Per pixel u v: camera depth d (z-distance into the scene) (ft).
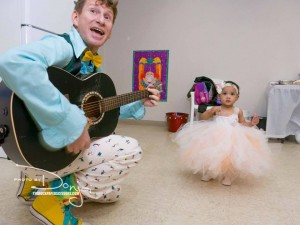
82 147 2.55
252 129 5.41
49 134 2.34
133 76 12.35
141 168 5.81
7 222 3.33
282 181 5.29
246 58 10.99
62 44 2.69
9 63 2.00
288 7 10.38
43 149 2.49
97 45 3.17
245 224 3.56
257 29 10.77
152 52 12.00
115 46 12.41
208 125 5.50
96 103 3.23
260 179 5.37
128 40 12.22
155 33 11.87
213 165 4.76
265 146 5.22
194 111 9.41
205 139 5.09
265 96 10.93
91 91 3.17
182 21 11.52
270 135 9.30
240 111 6.14
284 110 9.11
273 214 3.86
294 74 10.57
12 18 5.57
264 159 4.92
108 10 3.10
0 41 5.77
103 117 3.42
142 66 12.18
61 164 2.68
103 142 3.15
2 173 4.97
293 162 6.77
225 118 5.79
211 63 11.39
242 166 4.70
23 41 5.56
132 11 12.02
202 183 5.04
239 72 11.12
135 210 3.84
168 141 8.70
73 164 2.88
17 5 5.48
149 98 4.29
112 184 3.29
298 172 5.91
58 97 2.22
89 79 3.11
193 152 5.08
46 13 6.02
